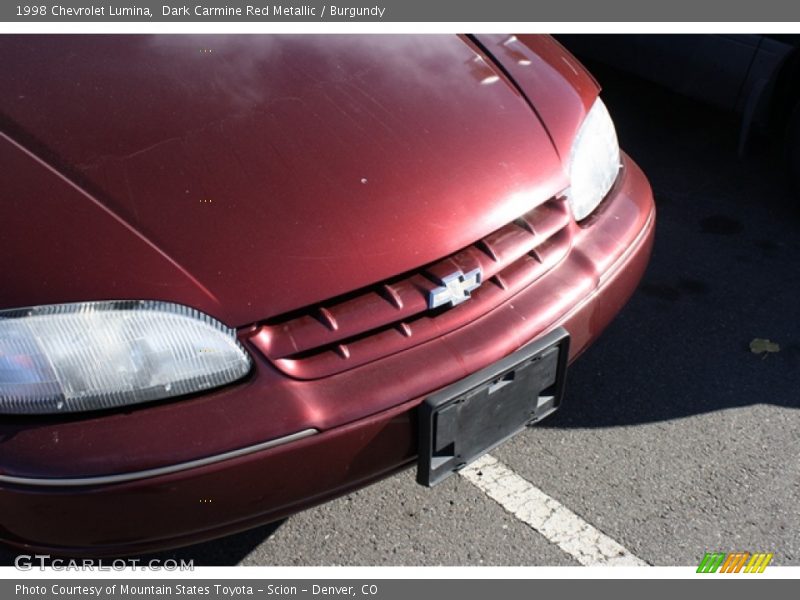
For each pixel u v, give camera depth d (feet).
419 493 8.20
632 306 10.56
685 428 8.86
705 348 9.92
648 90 15.37
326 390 6.05
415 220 6.55
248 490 5.96
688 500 8.08
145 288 5.87
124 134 6.62
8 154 6.38
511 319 6.75
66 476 5.61
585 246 7.47
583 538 7.76
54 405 5.73
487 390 6.63
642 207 8.15
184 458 5.71
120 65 7.22
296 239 6.22
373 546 7.73
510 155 7.22
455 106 7.45
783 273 11.16
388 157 6.84
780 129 12.33
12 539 6.04
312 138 6.82
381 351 6.28
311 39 7.89
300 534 7.85
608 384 9.41
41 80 7.00
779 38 11.96
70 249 5.91
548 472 8.38
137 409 5.83
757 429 8.84
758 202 12.57
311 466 6.07
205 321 5.90
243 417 5.85
